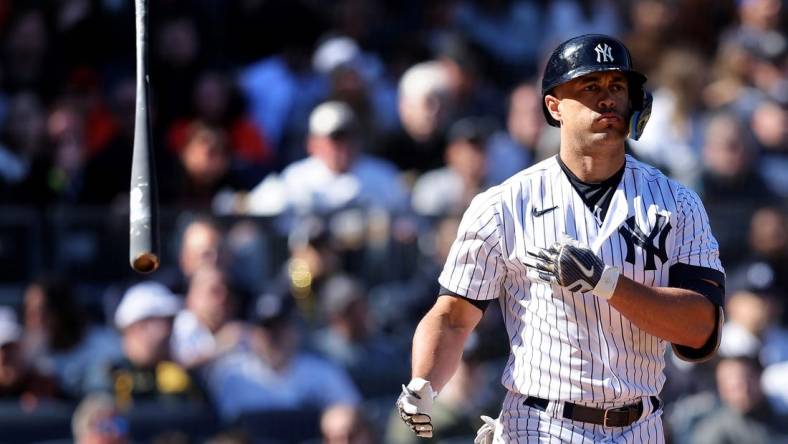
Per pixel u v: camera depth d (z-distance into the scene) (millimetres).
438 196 34781
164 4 38188
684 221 15242
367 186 33906
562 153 15445
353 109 37250
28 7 37094
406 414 15148
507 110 41281
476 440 16625
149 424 29109
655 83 39375
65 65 36656
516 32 45219
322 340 31250
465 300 15570
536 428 15414
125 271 32312
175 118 36844
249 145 37125
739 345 31969
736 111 39562
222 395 29844
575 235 15133
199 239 31031
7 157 33781
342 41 41062
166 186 34188
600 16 46594
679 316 14570
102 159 34812
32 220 31906
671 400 31328
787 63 43812
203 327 30422
